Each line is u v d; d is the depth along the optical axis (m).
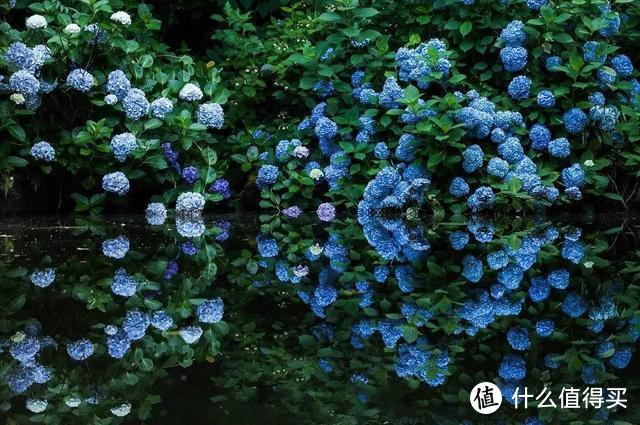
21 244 4.65
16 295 3.43
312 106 6.20
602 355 2.64
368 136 5.84
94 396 2.17
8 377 2.38
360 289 3.66
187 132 5.80
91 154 5.59
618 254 4.43
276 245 4.76
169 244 4.73
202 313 3.20
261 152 6.27
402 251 4.55
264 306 3.34
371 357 2.59
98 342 2.75
